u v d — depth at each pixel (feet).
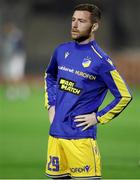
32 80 176.35
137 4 237.66
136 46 233.35
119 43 232.12
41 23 229.66
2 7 214.90
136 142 83.71
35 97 146.00
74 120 40.09
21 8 218.79
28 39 224.33
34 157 72.18
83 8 40.32
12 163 68.33
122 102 40.01
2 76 173.37
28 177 61.05
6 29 154.51
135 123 103.30
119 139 86.22
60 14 233.14
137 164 67.67
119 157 72.02
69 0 232.53
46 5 237.04
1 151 76.07
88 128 40.11
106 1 231.09
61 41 231.30
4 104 132.05
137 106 126.62
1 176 61.16
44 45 227.40
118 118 109.60
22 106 128.16
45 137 87.71
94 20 40.37
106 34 231.30
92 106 40.34
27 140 84.89
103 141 84.43
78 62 40.34
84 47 40.52
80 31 40.24
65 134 40.16
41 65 210.38
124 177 60.90
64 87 40.57
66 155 40.37
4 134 90.33
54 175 41.14
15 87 161.38
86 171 40.04
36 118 109.19
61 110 40.45
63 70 40.81
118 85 40.04
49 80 42.80
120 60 173.06
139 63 171.32
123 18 233.96
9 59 151.23
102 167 65.82
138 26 235.40
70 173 40.70
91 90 40.22
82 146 39.96
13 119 107.76
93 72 39.99
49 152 41.22
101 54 40.09
